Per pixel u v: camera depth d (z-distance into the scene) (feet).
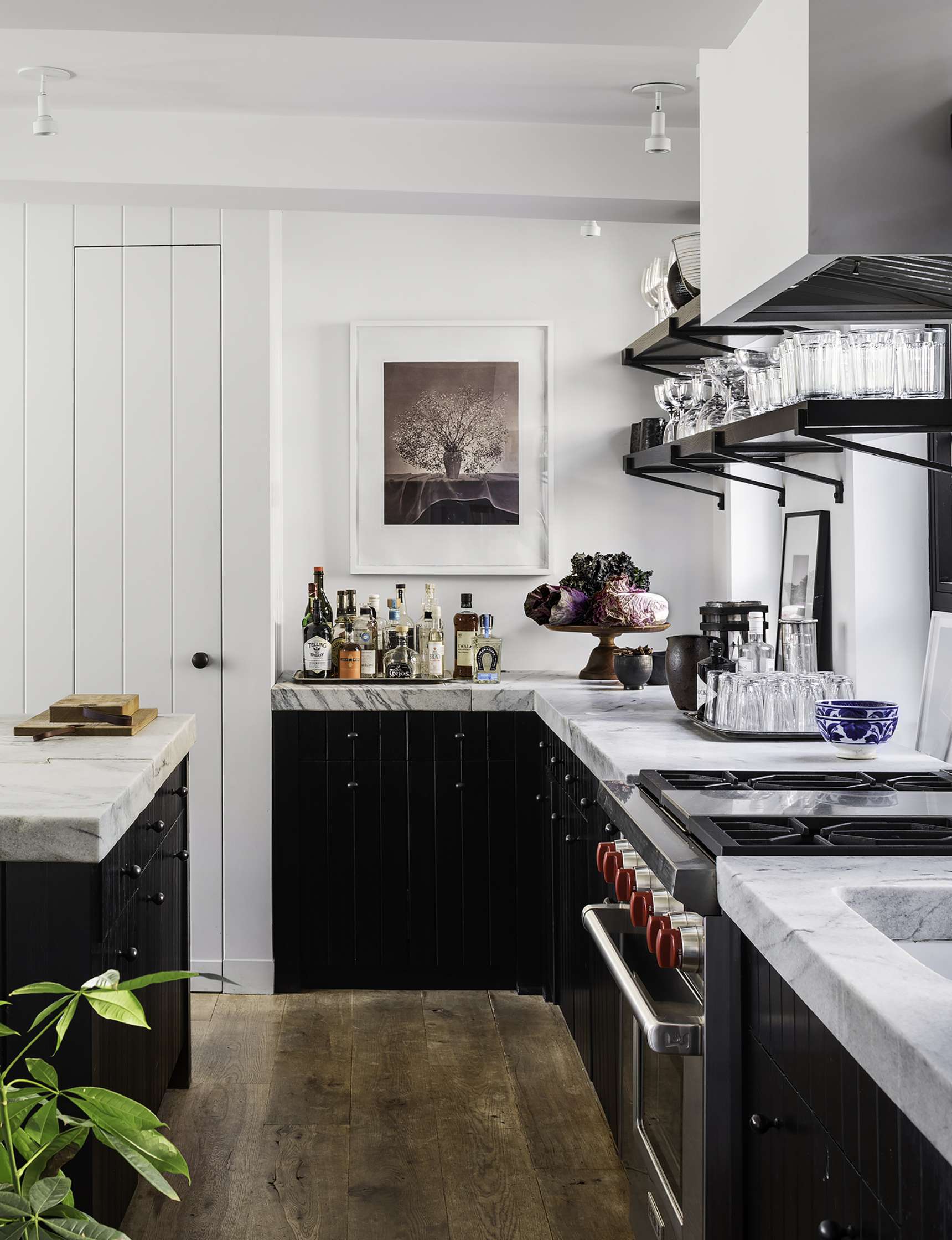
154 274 13.46
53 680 13.66
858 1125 4.12
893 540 10.79
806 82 5.53
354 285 14.76
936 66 5.51
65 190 11.50
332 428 14.82
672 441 12.34
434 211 12.12
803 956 4.43
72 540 13.58
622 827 7.14
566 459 14.92
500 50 9.61
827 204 5.53
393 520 14.88
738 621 10.58
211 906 13.57
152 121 11.25
